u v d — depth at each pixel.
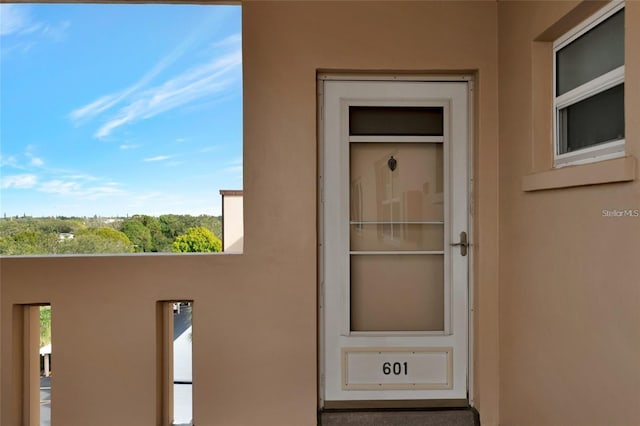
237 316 2.39
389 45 2.43
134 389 2.36
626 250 1.36
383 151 2.61
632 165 1.32
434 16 2.44
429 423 2.43
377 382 2.57
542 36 1.95
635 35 1.31
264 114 2.40
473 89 2.54
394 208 2.61
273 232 2.40
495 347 2.44
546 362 1.89
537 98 2.01
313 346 2.41
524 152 2.10
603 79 1.67
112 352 2.35
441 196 2.62
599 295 1.51
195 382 2.38
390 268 2.61
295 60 2.41
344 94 2.55
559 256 1.78
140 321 2.36
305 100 2.41
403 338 2.56
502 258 2.37
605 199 1.47
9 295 2.32
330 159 2.56
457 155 2.56
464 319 2.56
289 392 2.40
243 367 2.39
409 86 2.55
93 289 2.35
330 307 2.56
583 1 1.60
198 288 2.38
